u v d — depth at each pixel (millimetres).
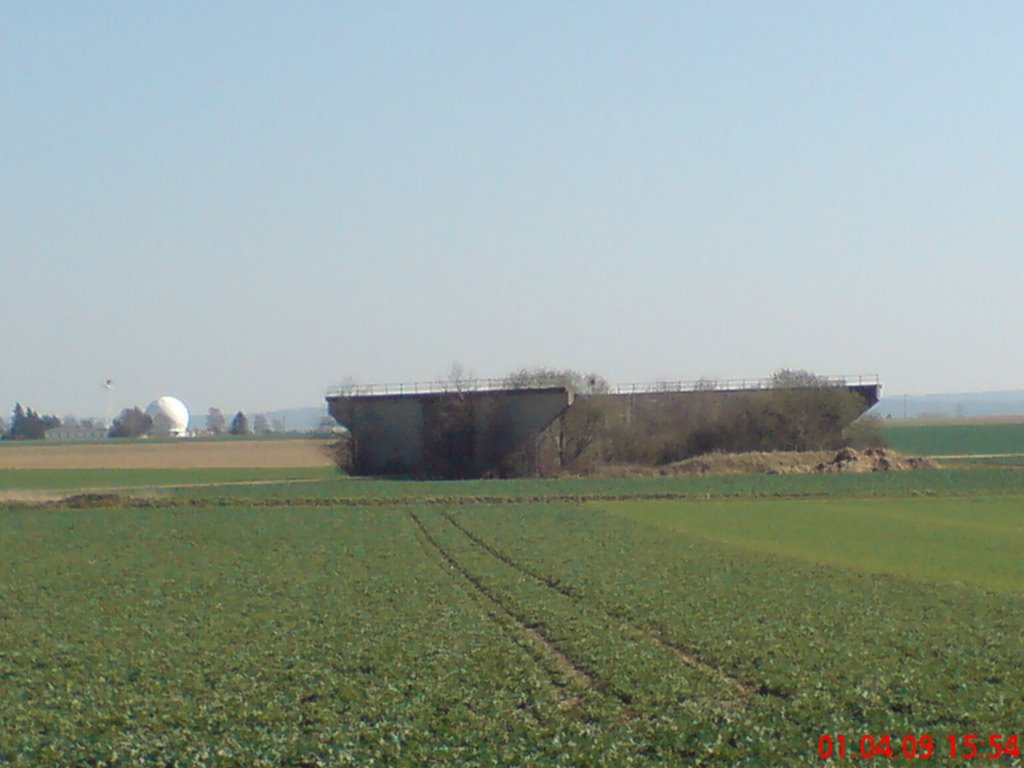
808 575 52344
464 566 56562
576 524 77625
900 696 28312
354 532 74500
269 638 38375
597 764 23516
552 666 32969
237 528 78250
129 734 26797
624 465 132375
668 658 33562
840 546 65750
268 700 29531
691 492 102438
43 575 56469
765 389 140250
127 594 49688
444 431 131000
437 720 27156
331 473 148750
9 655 36312
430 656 34719
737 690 29875
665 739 25062
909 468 124250
